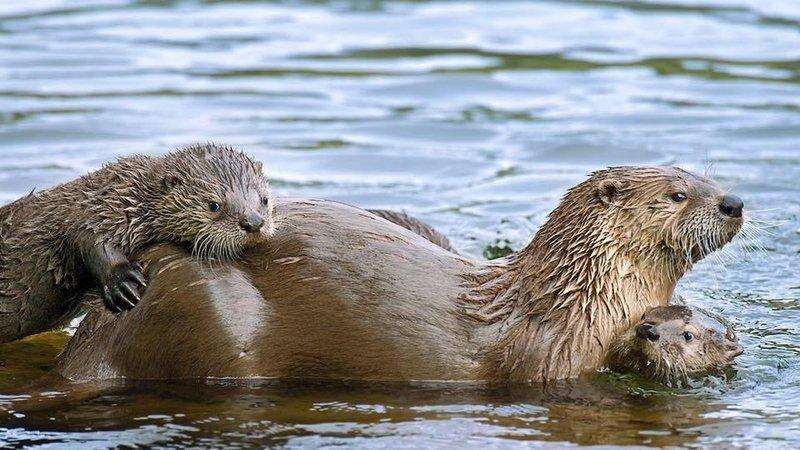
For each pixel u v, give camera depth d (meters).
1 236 13.85
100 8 32.06
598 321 13.02
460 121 23.50
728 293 15.88
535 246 13.30
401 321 12.80
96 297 13.66
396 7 32.78
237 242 12.94
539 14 31.88
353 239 13.05
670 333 13.14
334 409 12.12
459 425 11.75
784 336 14.41
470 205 19.06
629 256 13.20
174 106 23.83
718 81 25.83
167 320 12.78
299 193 19.31
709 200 13.23
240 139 21.98
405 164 21.02
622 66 27.02
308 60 27.52
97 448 11.19
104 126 22.30
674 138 22.19
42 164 20.14
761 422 11.91
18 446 11.24
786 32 29.55
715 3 32.50
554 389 12.73
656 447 11.24
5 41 28.41
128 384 12.80
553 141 22.12
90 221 13.18
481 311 13.01
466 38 29.42
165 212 13.12
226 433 11.52
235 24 30.72
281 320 12.83
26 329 13.88
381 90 25.38
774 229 17.94
